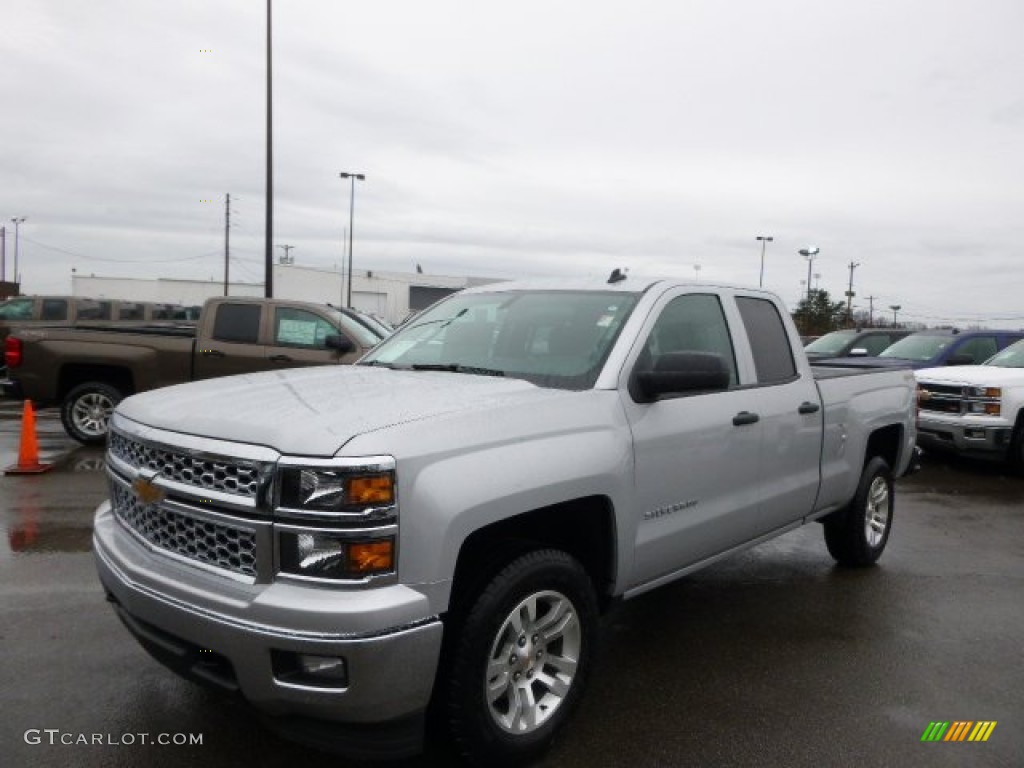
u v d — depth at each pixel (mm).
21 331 9500
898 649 4418
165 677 3812
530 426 3111
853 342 16688
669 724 3535
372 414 2848
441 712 2861
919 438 10344
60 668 3881
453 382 3541
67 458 9102
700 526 3973
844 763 3254
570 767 3174
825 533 5871
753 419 4301
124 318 20922
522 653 3068
